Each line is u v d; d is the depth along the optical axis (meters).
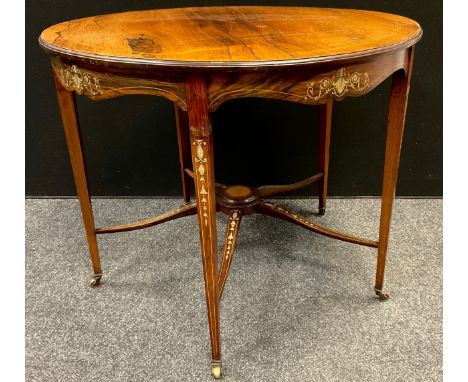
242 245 1.35
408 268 1.23
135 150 1.58
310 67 0.72
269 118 1.50
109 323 1.07
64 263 1.29
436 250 1.30
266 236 1.39
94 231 1.15
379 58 0.82
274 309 1.10
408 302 1.11
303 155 1.56
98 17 1.13
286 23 0.99
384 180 1.03
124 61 0.73
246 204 1.25
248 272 1.23
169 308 1.11
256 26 0.96
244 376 0.92
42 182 1.63
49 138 1.57
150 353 0.98
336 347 0.99
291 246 1.34
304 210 1.54
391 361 0.95
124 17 1.12
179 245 1.37
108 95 0.82
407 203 1.56
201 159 0.78
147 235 1.42
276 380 0.91
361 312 1.08
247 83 0.74
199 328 1.05
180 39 0.85
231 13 1.14
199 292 1.16
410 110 1.48
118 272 1.25
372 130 1.51
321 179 1.45
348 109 1.48
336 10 1.17
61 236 1.42
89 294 1.16
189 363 0.96
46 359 0.97
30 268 1.26
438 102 1.46
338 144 1.54
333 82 0.78
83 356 0.98
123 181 1.63
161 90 0.77
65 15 1.40
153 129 1.54
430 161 1.55
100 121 1.53
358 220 1.47
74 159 1.06
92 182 1.63
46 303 1.13
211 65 0.69
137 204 1.60
